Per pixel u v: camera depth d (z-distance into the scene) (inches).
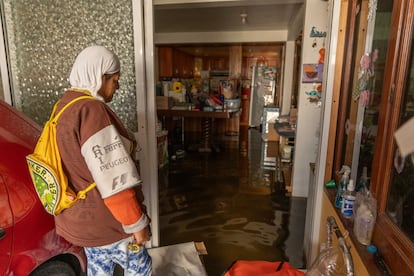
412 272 31.8
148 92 74.1
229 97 206.2
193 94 242.4
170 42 230.1
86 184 41.1
